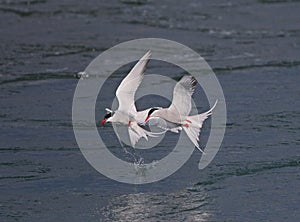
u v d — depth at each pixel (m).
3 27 25.80
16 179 15.78
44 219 14.18
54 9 28.03
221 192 15.30
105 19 26.97
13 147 17.28
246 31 26.06
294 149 17.20
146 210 14.58
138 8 28.41
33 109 19.50
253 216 14.27
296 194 15.13
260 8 28.78
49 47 24.05
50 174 16.06
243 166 16.42
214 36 25.47
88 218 14.24
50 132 18.14
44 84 21.22
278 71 22.48
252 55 23.80
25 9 27.86
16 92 20.59
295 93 20.73
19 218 14.20
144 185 15.64
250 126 18.55
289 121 18.81
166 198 15.09
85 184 15.65
